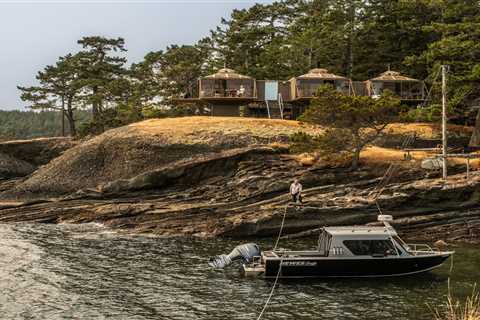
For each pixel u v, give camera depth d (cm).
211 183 4562
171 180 4706
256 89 6681
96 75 9606
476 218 3616
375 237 2589
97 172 5266
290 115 6744
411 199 3709
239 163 4619
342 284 2478
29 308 2119
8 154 7400
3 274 2653
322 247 2686
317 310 2097
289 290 2383
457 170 4147
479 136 5234
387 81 6406
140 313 2061
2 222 4381
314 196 3997
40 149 7525
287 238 3641
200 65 8562
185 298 2256
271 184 4166
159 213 4075
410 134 5394
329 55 7881
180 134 5356
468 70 5278
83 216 4334
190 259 2998
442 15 6269
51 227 4122
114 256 3075
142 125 5712
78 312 2070
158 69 8788
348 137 4319
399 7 7175
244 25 8588
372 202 3706
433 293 2311
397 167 4203
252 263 2688
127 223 4044
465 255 3033
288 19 8919
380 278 2570
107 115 9231
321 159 4441
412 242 3469
